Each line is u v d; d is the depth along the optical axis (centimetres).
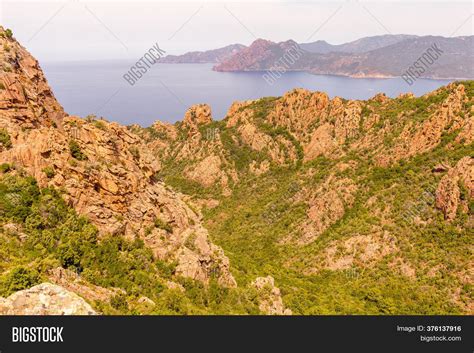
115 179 4512
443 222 6962
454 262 6250
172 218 5044
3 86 4519
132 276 3931
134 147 5191
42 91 5544
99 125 4888
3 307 2473
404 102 10988
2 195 3747
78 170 4247
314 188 10306
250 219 10788
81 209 4181
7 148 4122
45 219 3812
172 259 4569
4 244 3356
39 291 2594
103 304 3219
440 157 8262
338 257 7512
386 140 9938
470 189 6806
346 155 10694
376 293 6003
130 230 4453
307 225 9156
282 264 7994
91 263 3778
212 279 4738
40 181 4000
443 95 9994
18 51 5491
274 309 4694
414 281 6334
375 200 8462
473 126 8212
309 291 6275
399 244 7125
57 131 4466
